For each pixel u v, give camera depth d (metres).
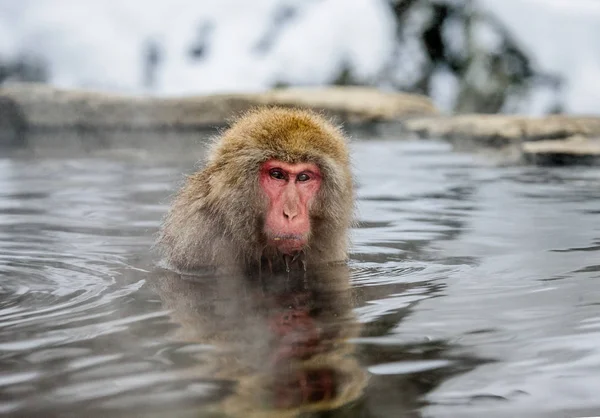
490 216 10.41
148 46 27.66
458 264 7.80
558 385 4.31
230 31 27.88
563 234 9.16
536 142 16.36
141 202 11.88
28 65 26.64
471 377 4.42
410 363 4.65
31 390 4.30
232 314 5.94
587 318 5.61
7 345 5.16
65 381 4.43
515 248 8.51
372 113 20.59
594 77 26.20
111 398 4.16
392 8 27.17
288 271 7.75
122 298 6.59
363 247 8.77
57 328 5.57
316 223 7.97
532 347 4.95
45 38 26.95
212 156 8.33
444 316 5.75
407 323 5.56
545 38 26.55
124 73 27.09
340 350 4.92
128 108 20.16
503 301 6.19
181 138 19.69
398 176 13.98
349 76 26.48
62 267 7.97
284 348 4.96
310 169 7.82
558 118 17.67
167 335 5.32
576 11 26.88
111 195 12.47
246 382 4.34
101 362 4.75
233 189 7.86
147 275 7.63
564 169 14.53
